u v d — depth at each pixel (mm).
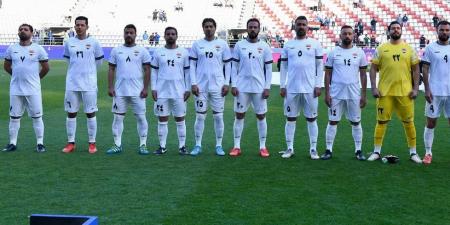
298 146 10016
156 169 8000
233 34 42031
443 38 8445
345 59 8820
